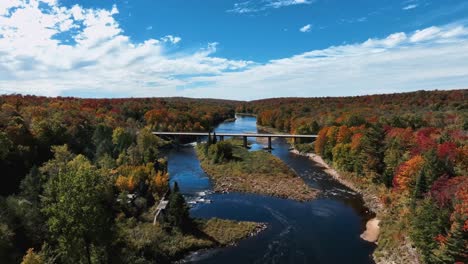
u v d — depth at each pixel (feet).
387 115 475.72
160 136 536.42
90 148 302.25
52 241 139.44
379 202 234.17
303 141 484.33
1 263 121.80
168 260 163.32
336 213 224.94
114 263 137.39
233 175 323.78
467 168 194.90
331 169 350.02
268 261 163.53
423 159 203.92
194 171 348.59
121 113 580.30
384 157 267.59
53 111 363.15
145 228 181.06
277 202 250.78
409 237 157.38
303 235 191.62
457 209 134.62
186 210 197.26
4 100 402.93
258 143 541.75
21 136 238.07
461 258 125.08
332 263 160.45
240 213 226.79
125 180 216.95
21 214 142.20
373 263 159.53
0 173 200.44
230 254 170.91
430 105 531.50
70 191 108.27
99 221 113.39
